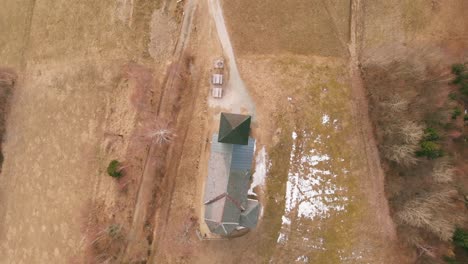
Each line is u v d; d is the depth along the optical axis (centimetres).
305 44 4422
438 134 4241
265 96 4338
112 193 4541
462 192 4419
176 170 4397
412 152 4050
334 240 4350
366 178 4372
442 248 4266
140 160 4456
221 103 4338
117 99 4603
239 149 3969
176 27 4503
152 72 4503
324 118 4362
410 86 4325
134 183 4456
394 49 4453
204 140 4328
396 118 4181
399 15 4497
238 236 4316
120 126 4559
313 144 4344
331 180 4350
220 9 4438
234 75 4362
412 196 4231
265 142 4291
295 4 4419
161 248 4403
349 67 4412
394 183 4331
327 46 4425
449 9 4575
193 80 4409
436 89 4391
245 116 3969
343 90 4388
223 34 4419
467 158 4609
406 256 4347
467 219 4331
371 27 4462
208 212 3969
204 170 4309
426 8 4538
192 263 4338
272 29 4416
